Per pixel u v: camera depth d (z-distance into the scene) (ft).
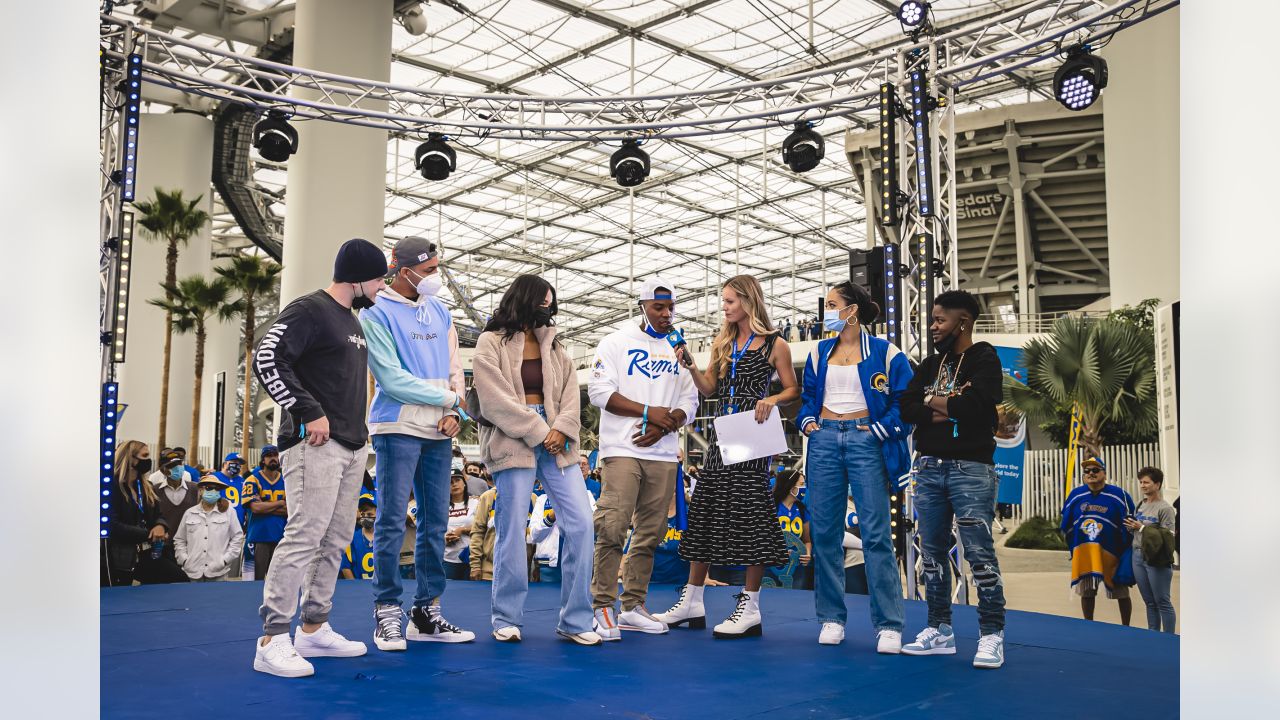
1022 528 56.18
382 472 12.06
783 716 8.34
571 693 9.16
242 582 20.44
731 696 9.16
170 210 72.49
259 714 8.04
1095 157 72.18
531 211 114.83
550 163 98.53
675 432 13.97
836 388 13.02
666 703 8.79
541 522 22.67
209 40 68.59
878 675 10.42
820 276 147.13
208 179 77.46
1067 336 52.60
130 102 24.00
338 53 50.16
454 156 34.37
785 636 13.52
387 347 11.96
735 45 75.72
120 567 21.91
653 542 14.05
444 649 11.85
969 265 84.17
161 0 61.36
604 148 93.50
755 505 13.65
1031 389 54.85
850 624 14.82
